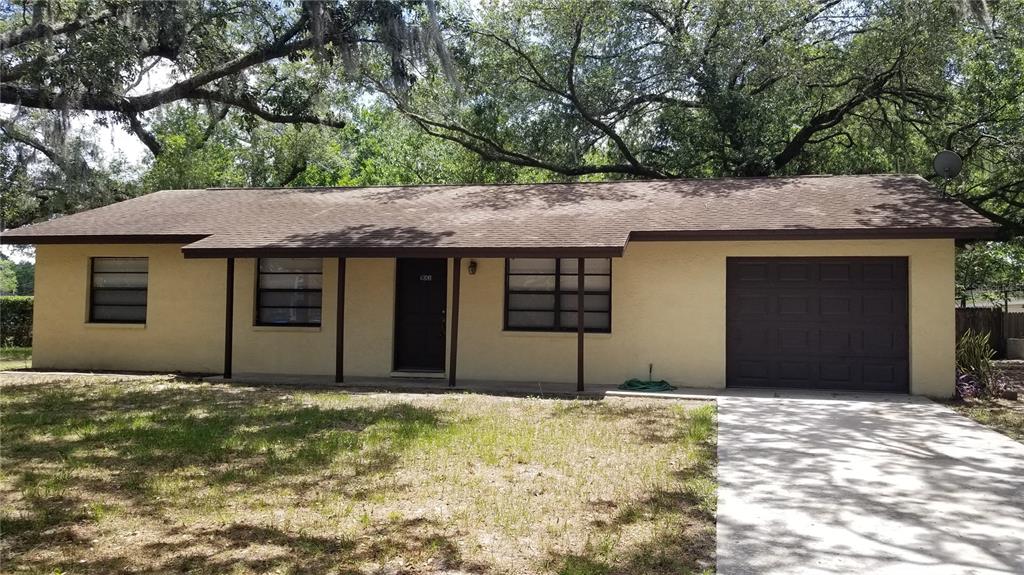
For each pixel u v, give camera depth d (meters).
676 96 24.08
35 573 4.11
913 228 10.84
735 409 9.97
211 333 14.36
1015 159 18.00
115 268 14.95
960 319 20.67
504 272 13.31
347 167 37.59
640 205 13.66
